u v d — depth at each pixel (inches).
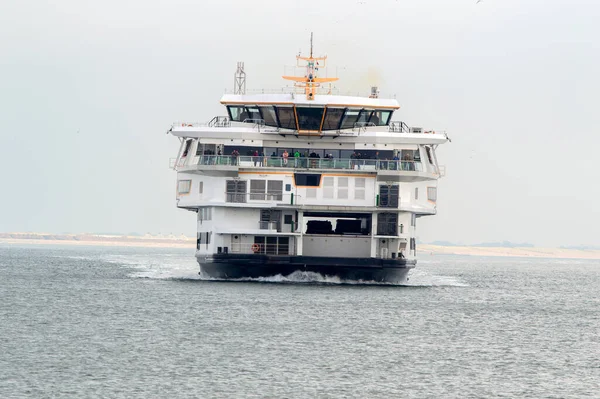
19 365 6948.8
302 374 6919.3
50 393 6215.6
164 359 7283.5
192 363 7170.3
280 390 6437.0
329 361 7401.6
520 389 6692.9
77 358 7244.1
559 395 6555.1
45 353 7401.6
